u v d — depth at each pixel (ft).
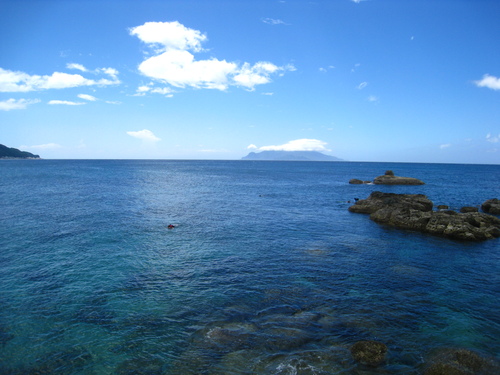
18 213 119.75
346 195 196.13
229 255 73.31
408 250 78.89
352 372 33.88
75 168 495.82
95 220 109.40
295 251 76.84
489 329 43.14
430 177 377.30
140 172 418.10
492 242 87.71
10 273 61.31
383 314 46.39
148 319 44.86
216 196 180.14
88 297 51.57
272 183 276.62
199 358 36.29
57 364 35.58
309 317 45.11
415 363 35.65
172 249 77.51
